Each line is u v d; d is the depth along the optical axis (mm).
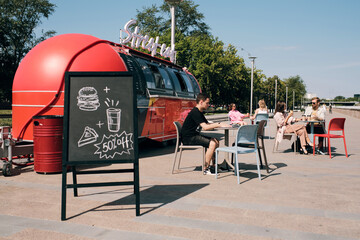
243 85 44531
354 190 5398
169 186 5617
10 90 39281
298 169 7180
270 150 10430
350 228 3754
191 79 13664
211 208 4426
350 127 20984
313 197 4969
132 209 4371
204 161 6668
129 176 6359
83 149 4180
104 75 4309
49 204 4574
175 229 3688
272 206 4523
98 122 4238
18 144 7664
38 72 7352
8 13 39094
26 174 6504
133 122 4238
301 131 9461
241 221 3945
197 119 6617
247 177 6359
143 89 8969
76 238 3436
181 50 34875
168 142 11867
